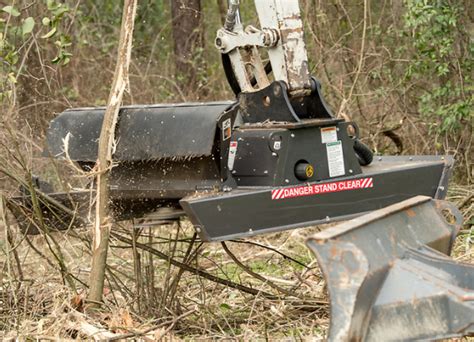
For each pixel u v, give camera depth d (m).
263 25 6.81
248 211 5.80
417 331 4.46
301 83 6.60
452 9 11.50
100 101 13.88
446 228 5.36
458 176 12.02
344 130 6.42
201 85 14.66
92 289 6.42
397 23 13.03
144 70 15.90
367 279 4.45
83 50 15.39
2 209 6.73
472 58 12.09
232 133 6.21
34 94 10.64
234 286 7.24
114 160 6.51
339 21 13.34
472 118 11.99
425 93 12.64
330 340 4.33
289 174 6.09
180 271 6.98
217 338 6.43
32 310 6.79
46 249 8.23
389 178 6.57
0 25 6.92
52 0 6.86
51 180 8.20
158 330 6.30
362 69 12.27
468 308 4.38
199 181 6.22
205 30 17.34
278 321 6.79
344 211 6.31
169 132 6.25
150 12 17.92
